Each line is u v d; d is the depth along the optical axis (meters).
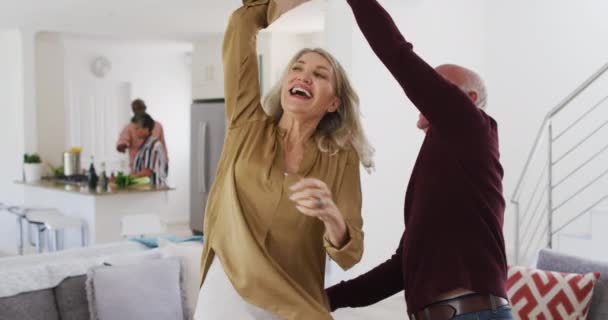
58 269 3.13
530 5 5.70
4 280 2.95
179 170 9.91
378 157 5.05
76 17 6.44
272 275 1.08
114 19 6.52
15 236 7.72
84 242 6.29
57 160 7.70
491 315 1.23
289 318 1.07
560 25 5.54
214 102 7.99
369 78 4.98
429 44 5.39
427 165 1.30
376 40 1.18
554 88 5.60
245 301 1.11
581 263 2.83
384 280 1.54
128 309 3.10
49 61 7.60
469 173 1.26
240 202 1.13
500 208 1.30
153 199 6.61
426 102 1.21
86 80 9.02
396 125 5.20
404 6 5.14
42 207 7.05
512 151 5.87
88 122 9.09
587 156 5.38
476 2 5.90
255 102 1.20
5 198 7.64
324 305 1.17
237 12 1.21
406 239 1.33
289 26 7.02
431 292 1.27
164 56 9.68
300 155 1.17
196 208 8.14
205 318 1.15
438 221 1.27
